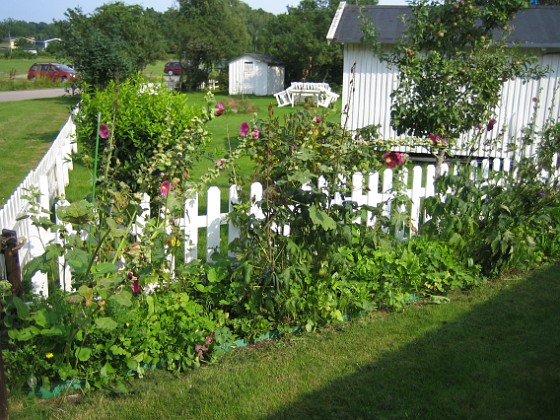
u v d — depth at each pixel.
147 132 6.79
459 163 5.75
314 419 3.24
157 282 4.04
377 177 5.77
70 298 3.09
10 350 3.51
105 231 3.57
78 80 20.27
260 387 3.55
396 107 6.70
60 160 8.65
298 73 39.94
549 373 3.73
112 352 3.50
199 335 3.73
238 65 38.06
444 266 5.14
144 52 30.27
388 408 3.35
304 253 4.24
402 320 4.55
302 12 45.28
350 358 3.93
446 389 3.55
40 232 4.23
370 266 4.73
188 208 4.62
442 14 6.44
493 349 4.06
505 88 11.52
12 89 35.72
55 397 3.41
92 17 28.64
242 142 4.42
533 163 5.95
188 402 3.39
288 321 4.26
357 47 12.11
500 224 5.14
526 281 5.39
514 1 6.28
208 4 51.59
